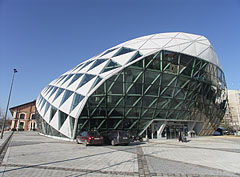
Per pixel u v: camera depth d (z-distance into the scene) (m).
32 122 80.50
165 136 27.23
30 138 27.88
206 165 9.12
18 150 14.30
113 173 7.46
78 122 22.94
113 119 24.03
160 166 8.83
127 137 19.03
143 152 13.68
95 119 23.41
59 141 22.86
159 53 24.50
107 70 24.08
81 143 20.55
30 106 82.19
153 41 26.81
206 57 28.39
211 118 34.34
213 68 30.56
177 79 25.45
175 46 25.69
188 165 9.10
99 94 22.72
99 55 30.80
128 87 23.48
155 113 25.55
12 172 7.51
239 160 10.56
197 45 27.86
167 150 14.90
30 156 11.55
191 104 28.17
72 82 27.67
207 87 29.88
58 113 26.47
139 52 24.81
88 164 9.21
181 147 17.14
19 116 79.88
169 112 26.47
